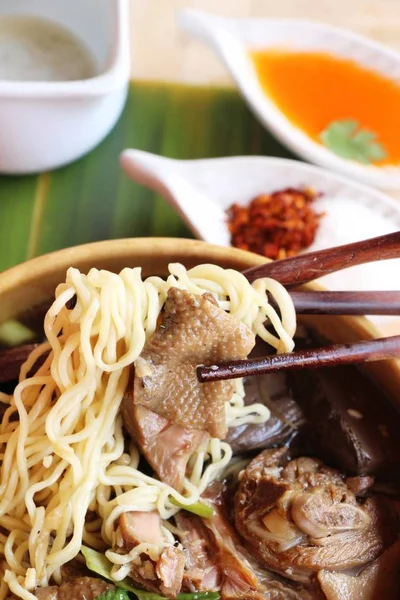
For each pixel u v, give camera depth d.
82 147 0.48
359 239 0.47
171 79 0.52
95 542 0.37
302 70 0.52
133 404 0.37
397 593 0.38
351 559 0.37
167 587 0.36
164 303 0.37
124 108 0.51
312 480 0.38
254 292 0.37
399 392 0.39
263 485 0.38
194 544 0.38
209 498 0.39
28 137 0.46
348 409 0.39
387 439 0.39
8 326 0.40
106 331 0.36
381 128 0.51
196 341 0.36
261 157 0.49
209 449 0.39
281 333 0.37
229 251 0.39
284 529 0.37
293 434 0.40
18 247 0.47
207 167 0.48
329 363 0.37
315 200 0.49
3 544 0.37
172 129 0.51
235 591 0.37
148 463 0.38
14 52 0.49
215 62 0.53
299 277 0.38
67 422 0.37
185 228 0.48
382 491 0.39
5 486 0.37
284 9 0.54
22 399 0.38
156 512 0.37
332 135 0.51
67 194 0.49
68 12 0.50
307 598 0.37
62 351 0.37
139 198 0.49
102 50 0.49
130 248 0.39
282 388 0.40
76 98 0.45
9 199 0.48
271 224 0.48
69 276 0.36
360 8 0.54
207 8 0.53
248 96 0.50
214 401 0.37
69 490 0.37
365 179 0.49
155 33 0.53
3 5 0.50
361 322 0.39
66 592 0.36
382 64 0.52
